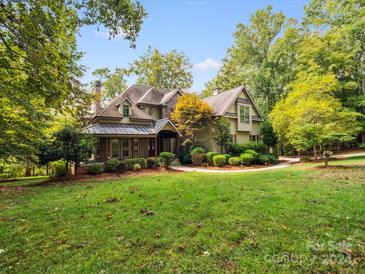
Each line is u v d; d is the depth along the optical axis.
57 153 11.15
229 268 2.87
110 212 5.19
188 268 2.91
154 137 18.25
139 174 12.76
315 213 4.48
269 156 18.39
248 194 6.13
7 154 8.35
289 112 18.52
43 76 6.46
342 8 19.00
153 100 22.84
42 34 6.04
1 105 8.14
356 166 11.43
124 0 7.11
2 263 3.25
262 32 29.84
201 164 17.75
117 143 18.19
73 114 9.49
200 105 19.39
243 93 22.56
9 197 7.54
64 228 4.40
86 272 2.95
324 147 17.09
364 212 4.44
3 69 7.16
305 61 22.94
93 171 12.87
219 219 4.42
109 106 19.08
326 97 17.48
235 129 21.73
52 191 8.17
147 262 3.10
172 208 5.26
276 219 4.27
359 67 20.72
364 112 21.38
